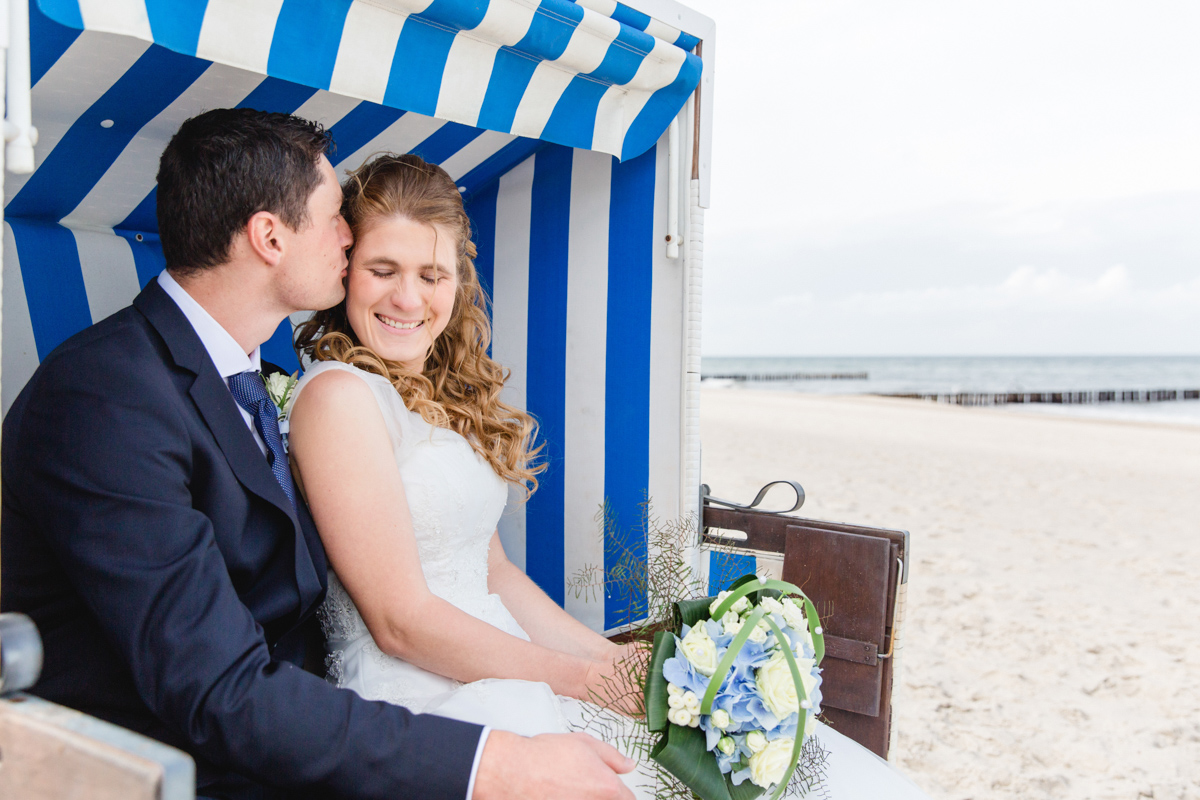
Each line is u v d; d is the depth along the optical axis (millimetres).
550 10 1479
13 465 1030
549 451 2367
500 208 2480
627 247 2146
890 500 8875
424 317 1505
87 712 1088
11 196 1844
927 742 3277
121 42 1351
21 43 891
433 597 1313
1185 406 34375
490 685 1264
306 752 958
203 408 1126
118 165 1841
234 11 1147
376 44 1332
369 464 1285
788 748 1115
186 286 1225
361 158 2146
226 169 1138
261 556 1169
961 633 4672
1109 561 6352
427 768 994
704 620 1269
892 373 61812
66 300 1973
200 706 943
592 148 1782
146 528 967
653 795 1241
